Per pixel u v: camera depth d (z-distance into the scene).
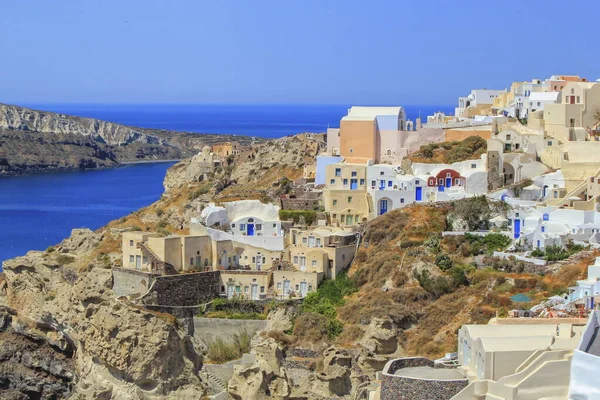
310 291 187.75
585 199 194.38
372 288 182.25
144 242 192.38
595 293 143.38
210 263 196.00
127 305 155.38
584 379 90.19
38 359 183.00
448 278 173.62
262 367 144.75
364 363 155.38
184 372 152.50
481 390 98.44
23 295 192.88
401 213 197.88
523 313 133.25
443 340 158.88
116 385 152.38
